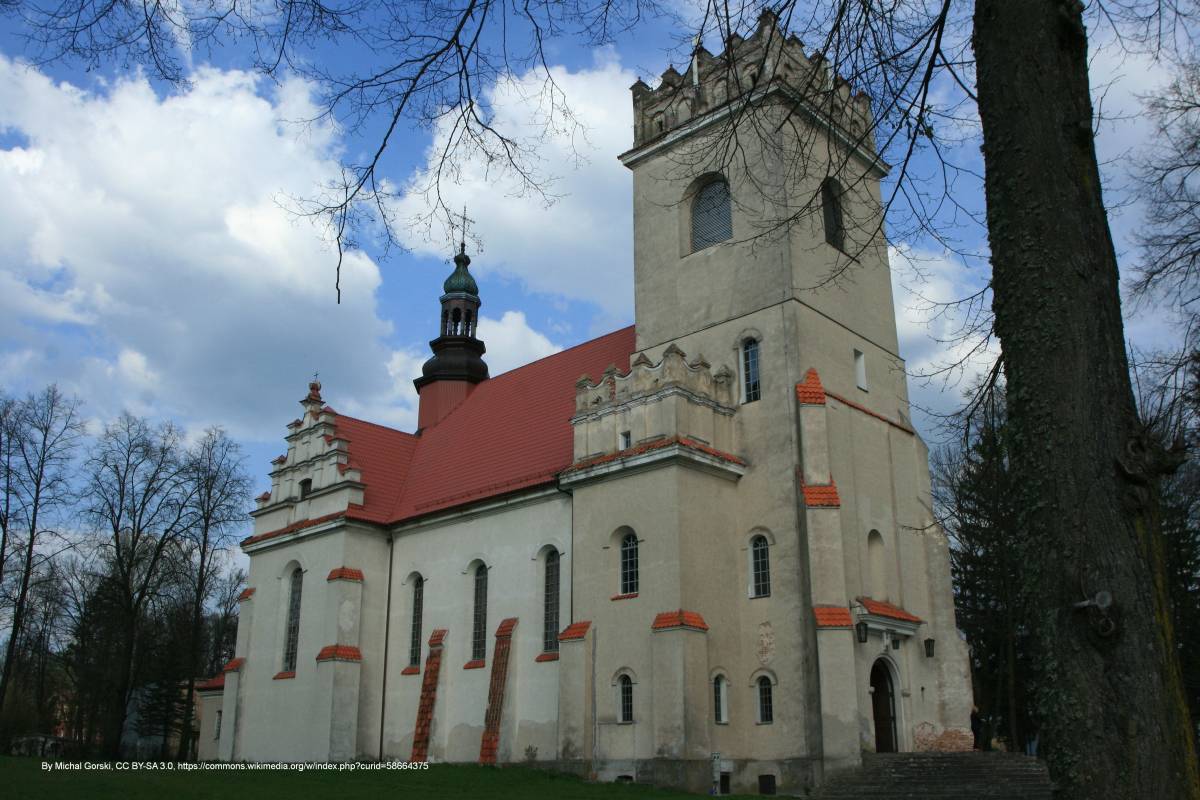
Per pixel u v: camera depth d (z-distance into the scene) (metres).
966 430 12.97
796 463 33.44
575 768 31.97
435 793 26.81
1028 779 27.14
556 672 35.56
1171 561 36.31
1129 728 7.29
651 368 34.94
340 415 49.44
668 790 28.81
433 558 42.66
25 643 64.00
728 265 37.31
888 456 37.03
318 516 45.94
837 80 11.53
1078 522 7.81
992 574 44.03
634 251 40.78
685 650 30.38
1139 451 7.87
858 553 33.78
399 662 42.56
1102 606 7.52
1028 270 8.47
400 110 10.00
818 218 36.69
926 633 35.66
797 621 31.88
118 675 60.34
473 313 58.41
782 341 34.91
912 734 33.25
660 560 32.06
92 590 60.97
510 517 39.59
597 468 34.56
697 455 32.94
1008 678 43.88
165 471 54.84
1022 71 8.78
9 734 66.69
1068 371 8.13
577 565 34.62
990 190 8.95
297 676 43.62
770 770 31.06
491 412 48.03
